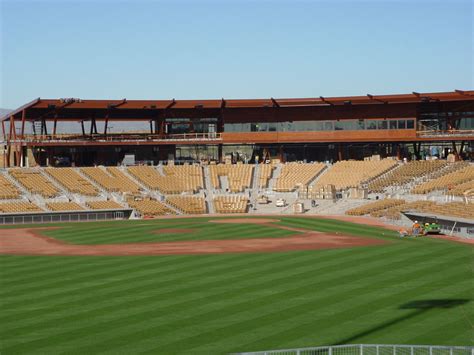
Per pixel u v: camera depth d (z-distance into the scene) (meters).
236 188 137.12
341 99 136.00
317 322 43.03
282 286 53.53
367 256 68.06
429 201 109.62
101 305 47.84
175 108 145.88
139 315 45.06
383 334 40.34
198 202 130.38
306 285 53.78
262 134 147.25
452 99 131.50
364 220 108.62
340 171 138.88
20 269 63.06
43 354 37.28
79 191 128.50
